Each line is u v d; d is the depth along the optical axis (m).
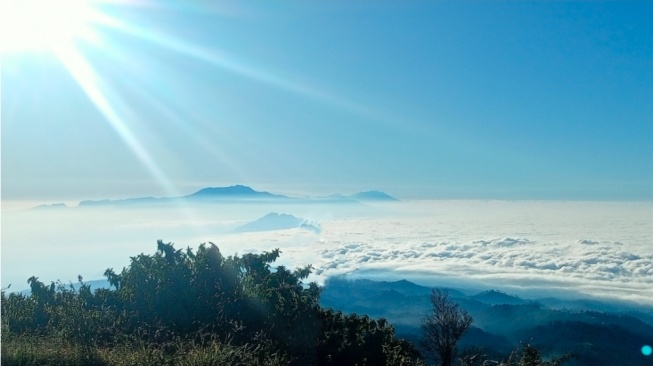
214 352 7.33
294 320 10.03
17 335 8.27
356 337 10.42
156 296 10.28
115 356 7.14
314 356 9.59
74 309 9.37
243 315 10.05
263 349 8.28
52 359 6.89
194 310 10.20
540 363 10.57
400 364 10.23
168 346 7.77
